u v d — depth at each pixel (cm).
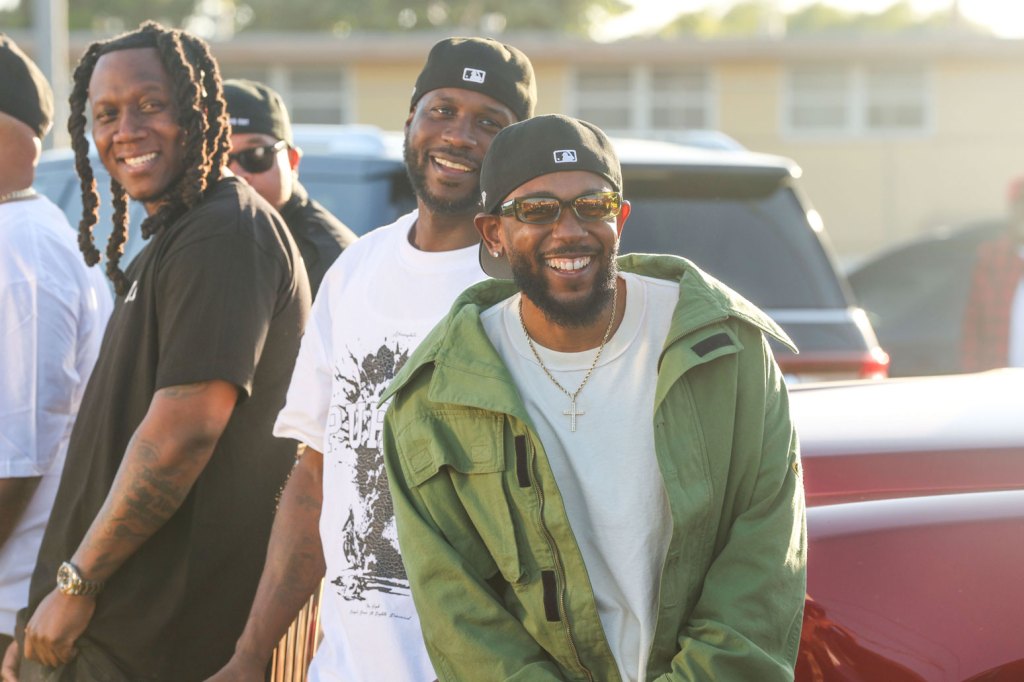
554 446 323
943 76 2947
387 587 383
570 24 4778
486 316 336
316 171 741
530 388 328
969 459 400
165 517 417
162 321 422
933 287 1256
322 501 411
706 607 312
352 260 413
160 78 441
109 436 430
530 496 318
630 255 342
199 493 428
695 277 327
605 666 319
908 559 362
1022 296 924
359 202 727
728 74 2972
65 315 474
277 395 441
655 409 316
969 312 941
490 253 356
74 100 468
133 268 457
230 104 573
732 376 320
